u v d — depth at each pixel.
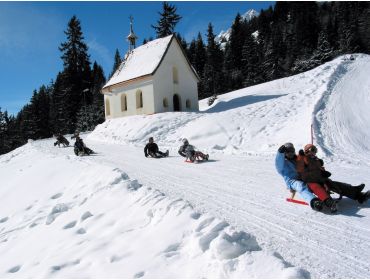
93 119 61.25
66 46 77.81
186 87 37.69
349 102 24.48
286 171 8.14
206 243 5.48
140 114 36.09
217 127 24.88
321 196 7.21
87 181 11.95
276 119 24.84
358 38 76.38
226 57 91.12
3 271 7.00
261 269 4.66
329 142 16.78
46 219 9.33
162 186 10.86
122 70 40.03
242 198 8.80
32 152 26.59
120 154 20.22
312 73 46.09
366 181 9.84
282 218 7.12
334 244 5.77
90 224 8.10
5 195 14.55
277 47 84.94
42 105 81.00
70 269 6.07
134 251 6.10
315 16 103.00
